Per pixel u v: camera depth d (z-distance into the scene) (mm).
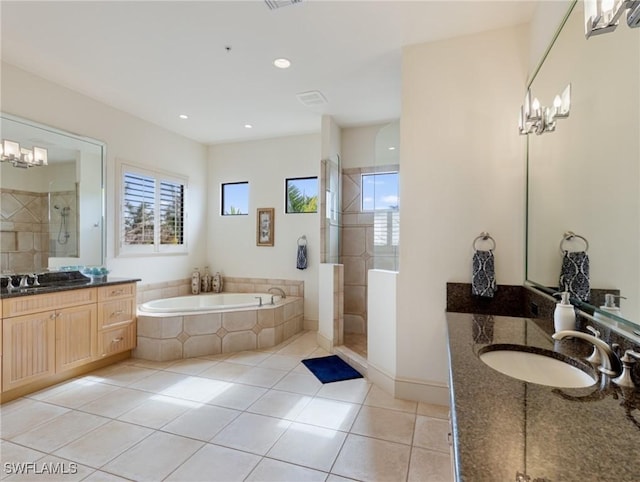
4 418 2277
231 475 1741
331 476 1737
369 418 2305
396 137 2994
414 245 2574
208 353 3615
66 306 2852
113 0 2074
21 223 3014
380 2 2102
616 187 1208
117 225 3848
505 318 2016
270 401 2553
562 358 1328
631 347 1104
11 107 2893
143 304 4012
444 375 2514
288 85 3250
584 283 1486
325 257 4047
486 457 668
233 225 5117
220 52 2674
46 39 2496
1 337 2428
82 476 1722
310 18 2258
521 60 2348
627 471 630
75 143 3410
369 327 3045
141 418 2295
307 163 4727
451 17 2254
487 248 2416
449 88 2492
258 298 4621
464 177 2463
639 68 1059
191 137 4891
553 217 1847
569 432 768
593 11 1045
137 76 3076
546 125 1884
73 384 2832
